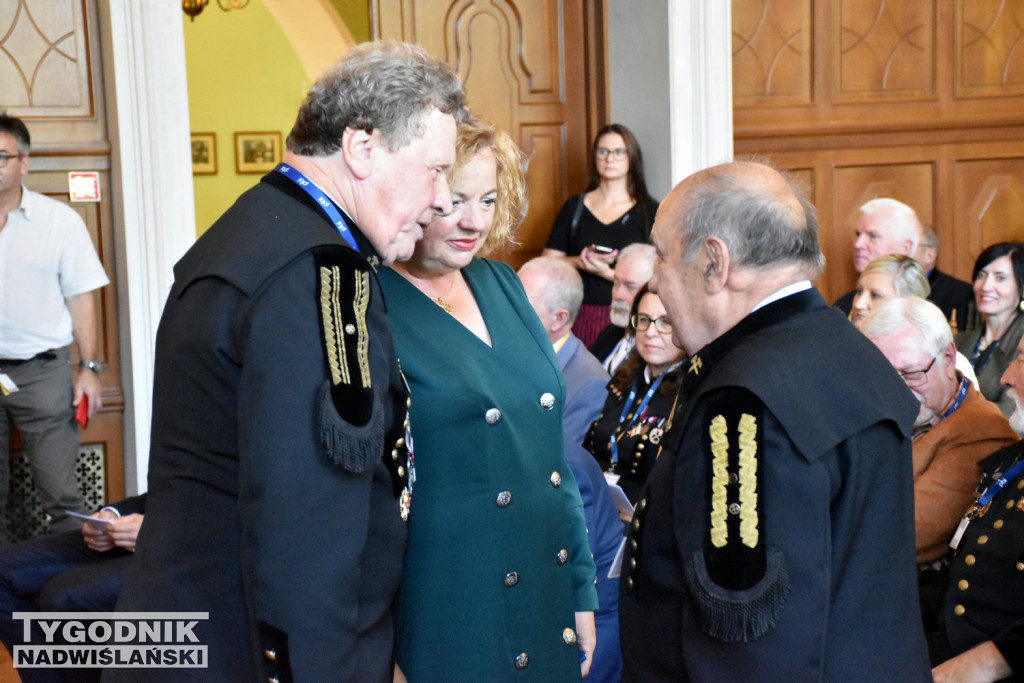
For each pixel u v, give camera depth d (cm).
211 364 124
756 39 474
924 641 135
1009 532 204
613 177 445
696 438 132
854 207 495
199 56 788
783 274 138
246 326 121
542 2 470
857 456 130
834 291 499
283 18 717
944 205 505
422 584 152
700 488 128
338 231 131
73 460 400
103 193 412
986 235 512
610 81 474
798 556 122
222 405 125
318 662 116
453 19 462
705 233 138
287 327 120
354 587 121
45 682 189
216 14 786
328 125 130
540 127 475
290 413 118
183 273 132
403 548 137
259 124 804
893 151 496
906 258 341
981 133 505
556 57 474
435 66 135
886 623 128
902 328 241
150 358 400
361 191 132
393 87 129
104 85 408
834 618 128
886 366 138
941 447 243
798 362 131
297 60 804
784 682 121
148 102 389
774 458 125
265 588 117
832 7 481
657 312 262
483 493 153
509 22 468
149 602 127
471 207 153
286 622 116
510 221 173
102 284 397
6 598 199
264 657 118
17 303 383
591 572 177
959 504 236
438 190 137
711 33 444
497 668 153
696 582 125
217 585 127
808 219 142
